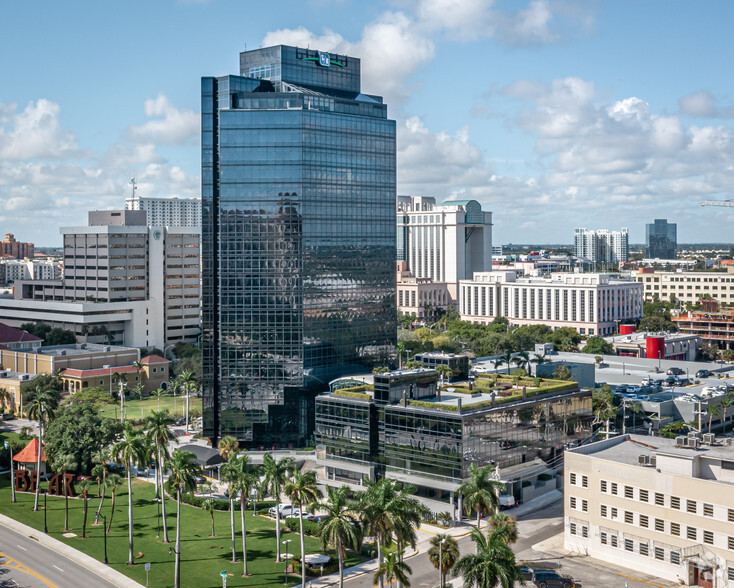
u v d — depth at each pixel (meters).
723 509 127.62
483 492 139.00
